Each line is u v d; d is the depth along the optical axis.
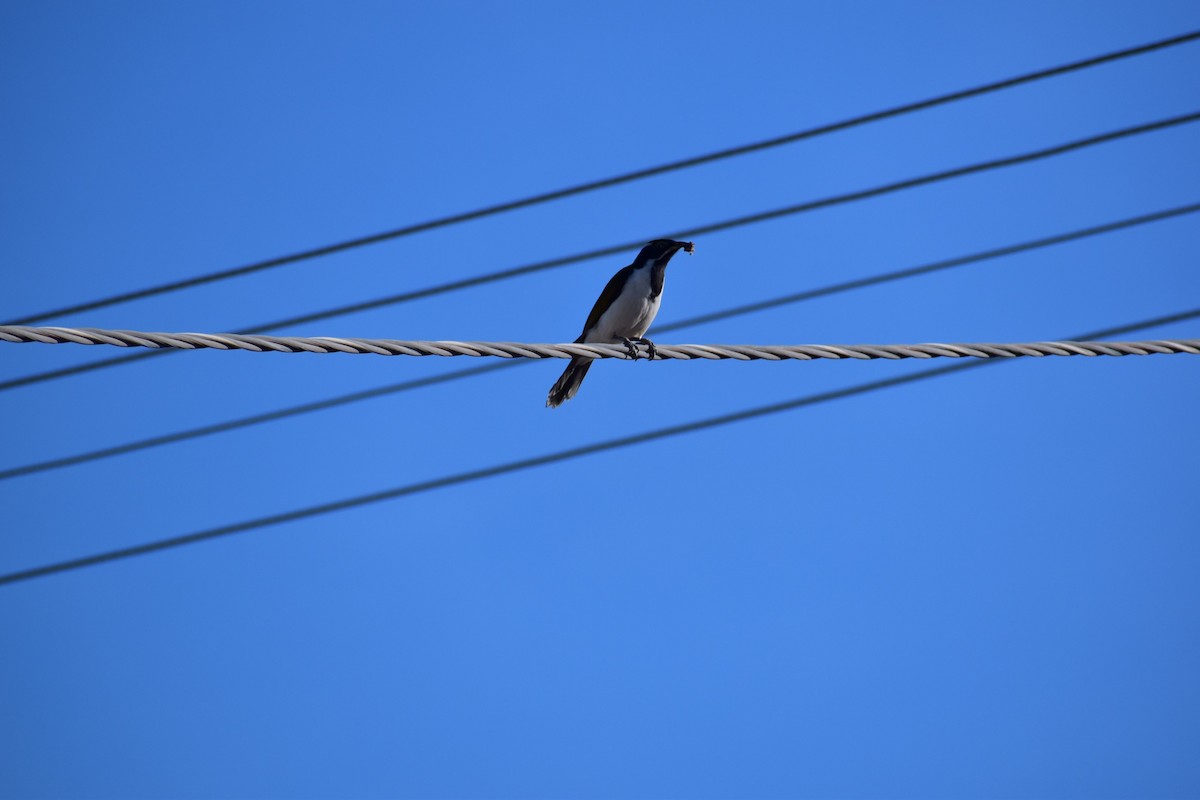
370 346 10.95
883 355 12.31
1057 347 12.43
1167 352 12.55
